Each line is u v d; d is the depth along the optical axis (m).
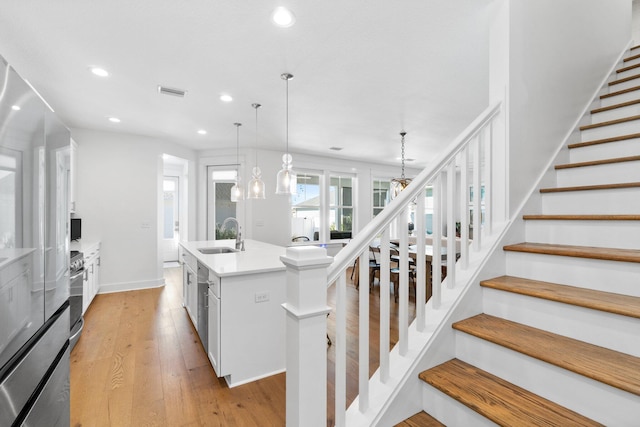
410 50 2.38
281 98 3.34
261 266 2.45
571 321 1.26
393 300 4.31
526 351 1.17
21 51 2.34
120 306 4.09
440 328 1.41
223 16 1.95
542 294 1.33
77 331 2.92
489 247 1.65
